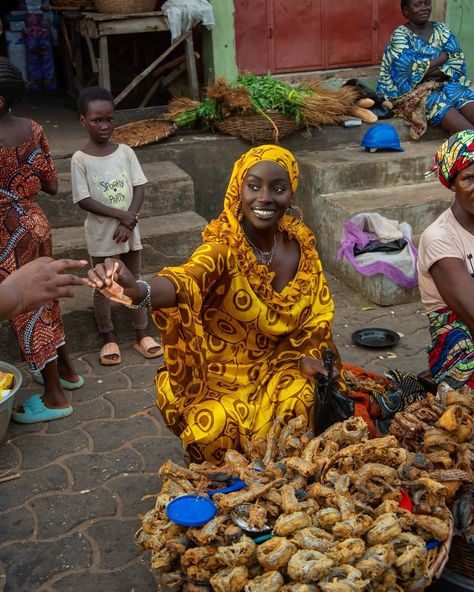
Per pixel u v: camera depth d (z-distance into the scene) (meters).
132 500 3.21
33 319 3.67
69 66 7.77
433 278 3.12
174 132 6.25
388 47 6.66
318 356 3.07
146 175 5.64
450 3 7.16
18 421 3.83
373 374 3.31
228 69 6.69
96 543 2.94
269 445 2.62
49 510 3.15
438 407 2.68
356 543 2.07
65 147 5.90
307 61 7.09
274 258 3.06
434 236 3.10
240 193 2.94
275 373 3.06
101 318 4.53
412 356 4.53
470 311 2.99
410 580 2.14
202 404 2.89
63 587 2.71
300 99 6.07
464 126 6.48
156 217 5.58
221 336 2.99
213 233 2.95
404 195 5.94
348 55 7.21
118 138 6.04
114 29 6.15
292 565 2.02
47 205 5.37
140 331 4.61
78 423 3.83
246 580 2.10
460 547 2.42
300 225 3.16
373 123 6.60
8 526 3.05
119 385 4.23
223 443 2.84
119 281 2.38
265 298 2.94
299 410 2.90
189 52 6.43
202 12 6.29
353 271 5.52
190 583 2.21
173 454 3.54
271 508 2.28
